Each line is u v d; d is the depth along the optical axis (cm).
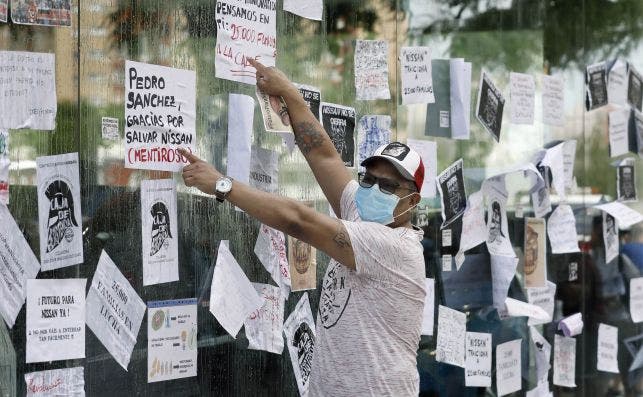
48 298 495
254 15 602
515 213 823
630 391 970
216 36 579
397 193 475
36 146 491
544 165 834
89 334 513
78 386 508
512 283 822
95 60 516
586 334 917
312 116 552
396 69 710
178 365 559
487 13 791
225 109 586
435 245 738
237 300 589
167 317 554
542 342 852
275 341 616
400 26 712
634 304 969
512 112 818
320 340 476
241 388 596
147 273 543
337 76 663
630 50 958
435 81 739
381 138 694
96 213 518
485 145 788
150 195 544
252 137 605
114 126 526
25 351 485
